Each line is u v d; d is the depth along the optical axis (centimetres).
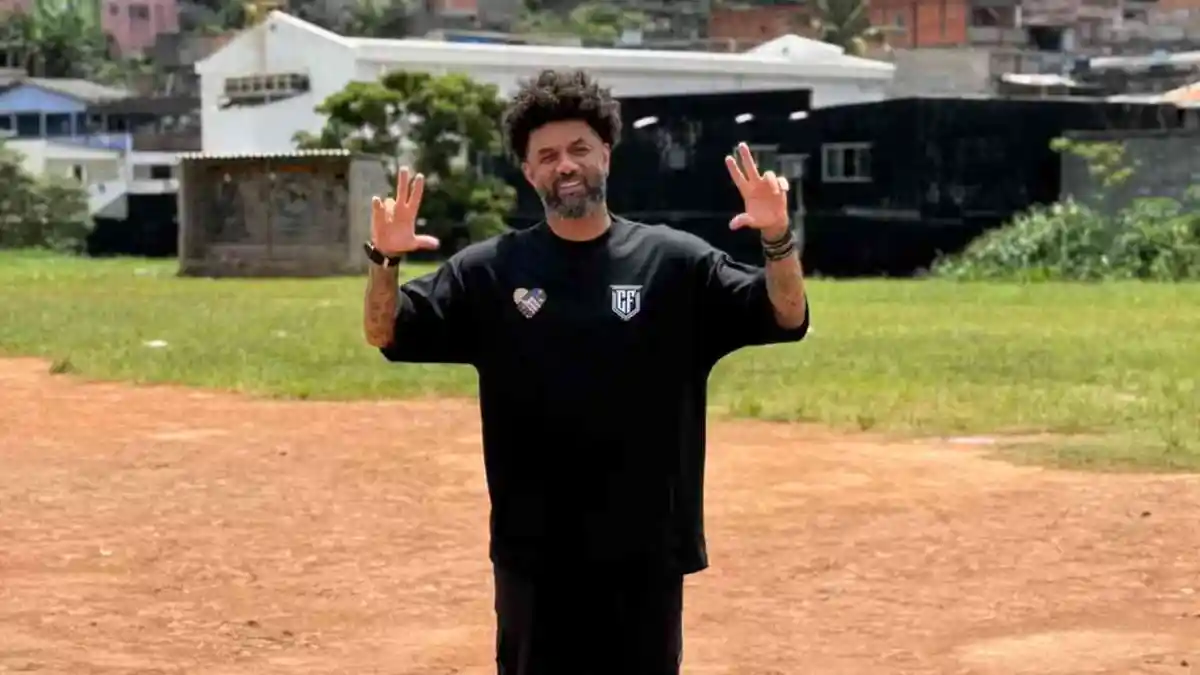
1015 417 1605
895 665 776
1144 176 4972
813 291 3975
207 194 4756
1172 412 1623
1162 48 11806
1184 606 883
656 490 491
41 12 12200
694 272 495
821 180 5294
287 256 4688
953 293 3875
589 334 486
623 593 496
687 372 496
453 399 1792
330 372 2008
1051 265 4603
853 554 1009
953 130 5075
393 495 1207
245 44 7606
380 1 12850
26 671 766
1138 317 3008
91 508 1161
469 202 5825
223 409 1705
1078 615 866
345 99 5819
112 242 6888
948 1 11506
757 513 1137
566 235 498
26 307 3216
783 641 818
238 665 778
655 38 13625
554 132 493
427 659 786
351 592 916
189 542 1047
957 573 960
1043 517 1117
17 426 1572
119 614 870
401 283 519
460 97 5809
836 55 8212
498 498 501
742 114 5544
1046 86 8781
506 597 504
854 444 1454
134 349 2306
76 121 10000
